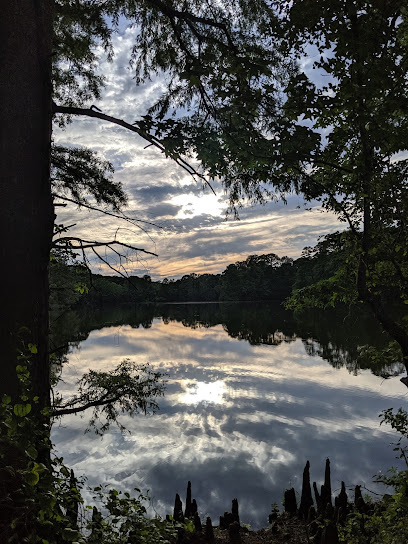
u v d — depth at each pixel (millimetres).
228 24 5633
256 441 10781
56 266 5570
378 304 6773
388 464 9281
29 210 3566
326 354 23984
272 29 5125
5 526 2566
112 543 2752
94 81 8148
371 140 5078
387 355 7832
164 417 12586
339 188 6680
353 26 4508
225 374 19344
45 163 3701
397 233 6445
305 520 6969
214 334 40812
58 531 2398
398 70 4457
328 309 63281
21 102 3607
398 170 6062
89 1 6180
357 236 6820
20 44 3635
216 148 4277
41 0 3773
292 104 4797
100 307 119312
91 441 10656
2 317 3393
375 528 4543
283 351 26438
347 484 8461
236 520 6668
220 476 8734
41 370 3531
